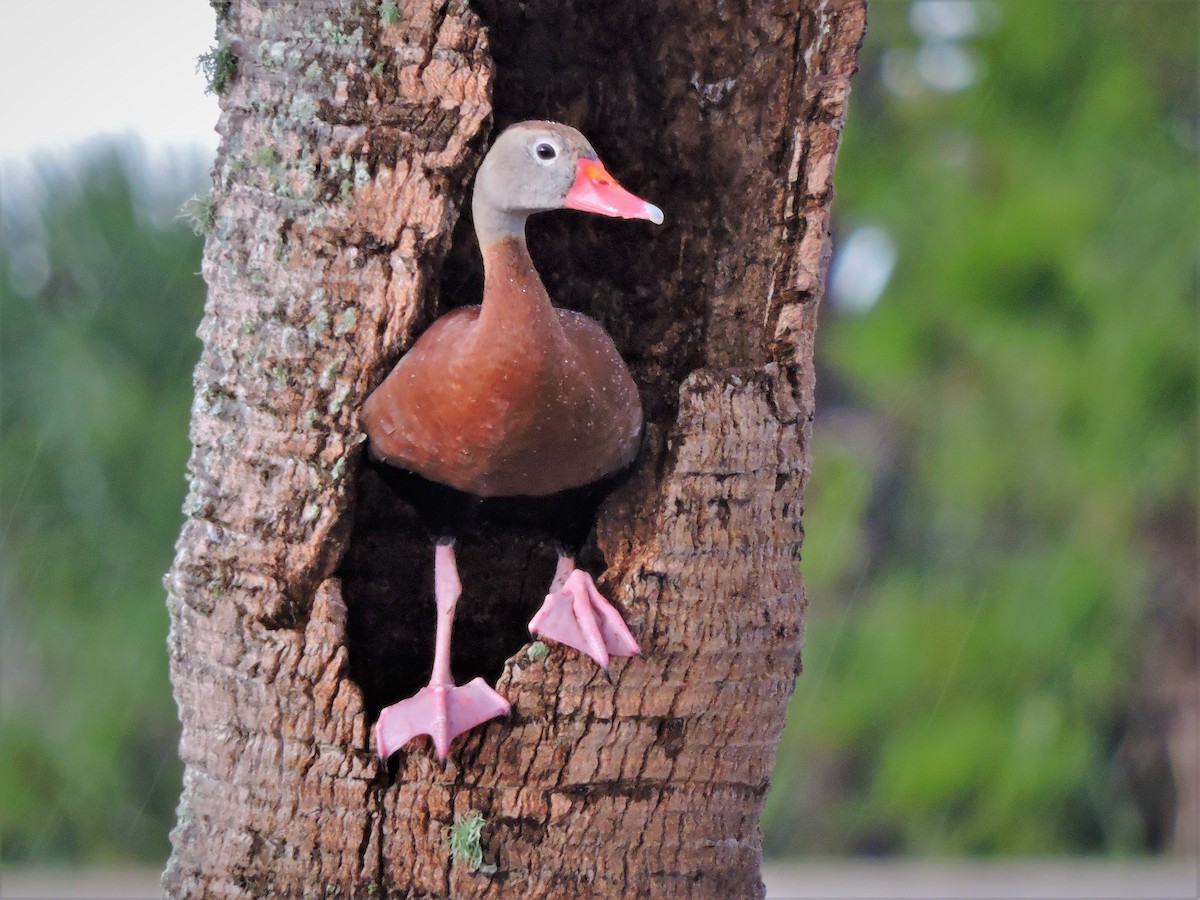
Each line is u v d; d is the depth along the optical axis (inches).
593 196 320.2
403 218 313.3
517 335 317.4
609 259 388.5
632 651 306.0
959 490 888.3
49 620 768.9
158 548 774.5
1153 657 917.8
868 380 925.2
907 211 921.5
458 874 305.1
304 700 307.6
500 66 377.1
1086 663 869.8
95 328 762.8
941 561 909.2
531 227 392.8
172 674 328.2
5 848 768.3
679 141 371.9
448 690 306.2
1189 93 922.1
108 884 745.6
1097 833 887.1
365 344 315.3
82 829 776.9
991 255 873.5
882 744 892.0
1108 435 869.2
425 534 374.6
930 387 908.6
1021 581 880.9
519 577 393.1
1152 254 883.4
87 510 764.6
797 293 340.2
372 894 305.1
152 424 767.7
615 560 336.2
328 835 305.9
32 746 768.9
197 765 321.1
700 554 315.9
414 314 314.7
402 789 305.1
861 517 923.4
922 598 895.7
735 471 320.5
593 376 332.2
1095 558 876.0
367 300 314.2
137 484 768.3
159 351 773.9
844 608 914.7
